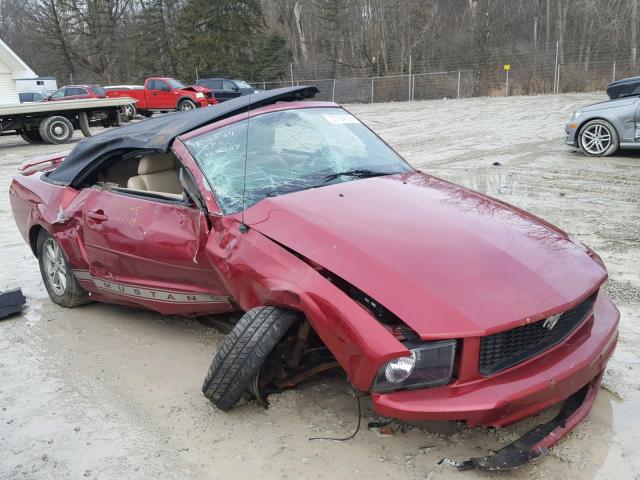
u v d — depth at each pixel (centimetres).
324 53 4997
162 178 453
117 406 323
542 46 4188
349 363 247
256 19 4756
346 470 254
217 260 313
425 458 258
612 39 3947
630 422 279
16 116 1841
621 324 384
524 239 296
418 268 259
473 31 4253
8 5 6712
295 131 393
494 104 2631
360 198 324
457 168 1006
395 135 1612
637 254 519
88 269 438
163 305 385
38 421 313
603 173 893
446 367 235
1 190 1055
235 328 282
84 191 444
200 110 420
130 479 260
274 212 310
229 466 263
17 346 414
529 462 252
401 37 4525
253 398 313
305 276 267
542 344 254
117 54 5506
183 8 4809
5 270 594
